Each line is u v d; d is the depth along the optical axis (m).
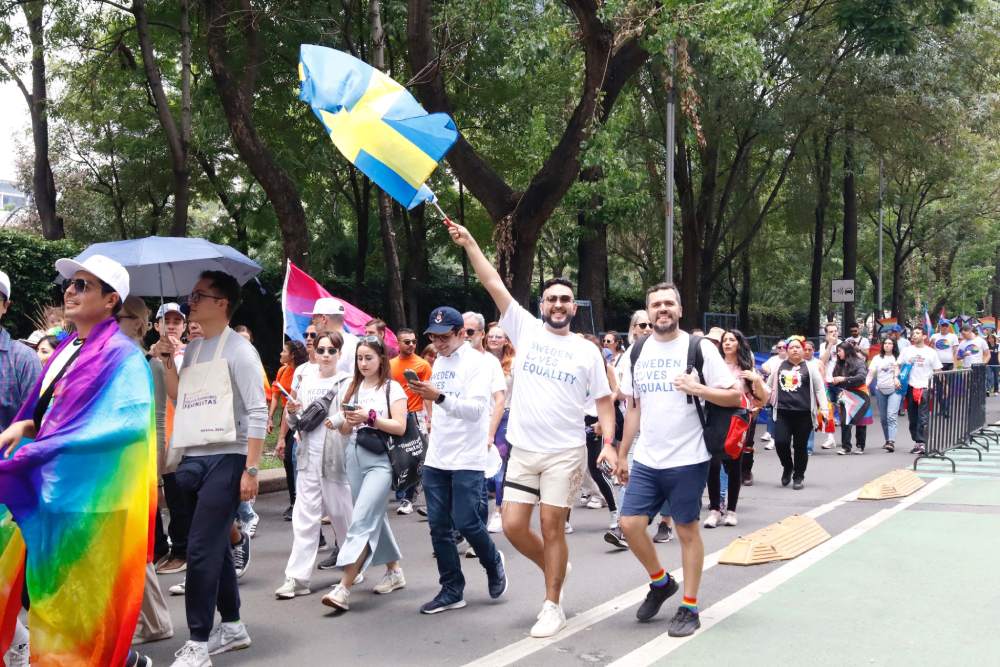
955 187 39.06
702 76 22.88
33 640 4.13
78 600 4.12
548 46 16.38
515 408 5.57
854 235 31.75
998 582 6.46
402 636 5.51
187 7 17.00
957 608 5.83
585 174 18.67
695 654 5.01
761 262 39.84
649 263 36.38
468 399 6.00
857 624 5.51
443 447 6.05
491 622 5.77
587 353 5.53
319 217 27.73
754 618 5.67
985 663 4.82
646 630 5.49
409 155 5.56
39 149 21.08
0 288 4.88
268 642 5.43
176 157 16.58
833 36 25.08
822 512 9.36
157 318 7.22
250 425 5.04
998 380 29.97
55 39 17.97
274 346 22.64
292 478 9.33
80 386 4.20
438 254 35.44
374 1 16.70
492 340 8.91
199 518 4.93
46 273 15.38
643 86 24.00
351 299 25.16
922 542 7.77
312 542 6.59
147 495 4.29
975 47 25.75
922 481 11.26
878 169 34.75
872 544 7.71
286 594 6.45
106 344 4.30
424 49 16.36
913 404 14.77
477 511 6.06
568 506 5.46
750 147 28.44
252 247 26.17
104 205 27.75
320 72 5.59
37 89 20.84
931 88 25.25
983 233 46.91
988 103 26.44
